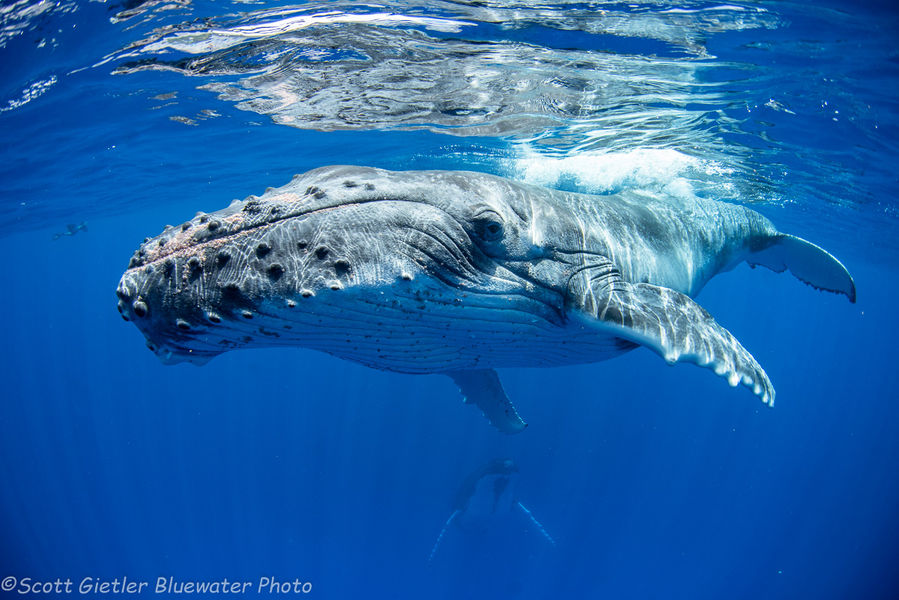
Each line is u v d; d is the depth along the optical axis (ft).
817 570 98.17
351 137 49.32
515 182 15.57
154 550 103.40
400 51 29.48
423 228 11.95
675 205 23.95
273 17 26.02
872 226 75.20
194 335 10.27
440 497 105.19
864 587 92.94
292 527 105.09
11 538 111.45
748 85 31.50
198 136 50.57
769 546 104.37
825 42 25.76
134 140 51.47
